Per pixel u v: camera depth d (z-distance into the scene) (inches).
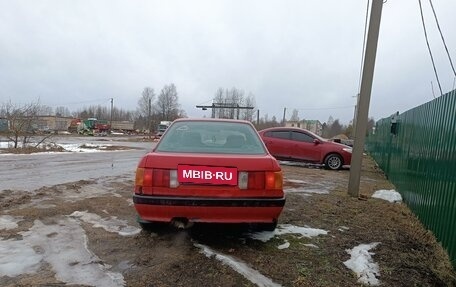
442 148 171.6
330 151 484.4
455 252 132.8
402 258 137.4
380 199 265.4
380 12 257.4
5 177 314.3
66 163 456.4
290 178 356.8
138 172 132.8
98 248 137.0
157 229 153.1
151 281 109.9
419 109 247.3
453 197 143.8
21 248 135.3
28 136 789.2
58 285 106.0
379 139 616.1
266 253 135.8
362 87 260.8
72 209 195.8
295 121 3093.0
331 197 252.5
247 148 153.0
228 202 128.4
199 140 156.6
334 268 124.3
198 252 133.9
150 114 2770.7
